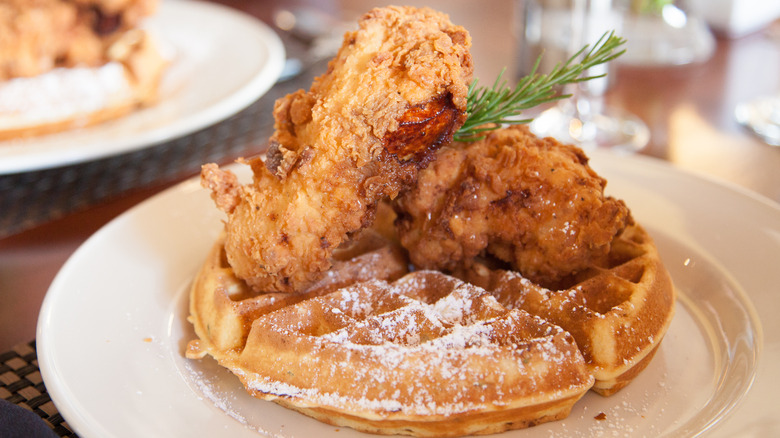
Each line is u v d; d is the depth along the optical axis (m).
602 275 0.45
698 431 0.40
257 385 0.42
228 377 0.44
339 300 0.44
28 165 0.55
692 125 0.66
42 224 0.54
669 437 0.41
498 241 0.46
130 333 0.45
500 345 0.42
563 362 0.41
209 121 0.60
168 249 0.50
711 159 0.62
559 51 0.69
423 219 0.45
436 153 0.45
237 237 0.44
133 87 0.65
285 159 0.43
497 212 0.45
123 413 0.41
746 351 0.43
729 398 0.42
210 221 0.51
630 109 0.69
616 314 0.42
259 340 0.42
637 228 0.48
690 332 0.46
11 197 0.57
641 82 0.75
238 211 0.44
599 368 0.42
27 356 0.45
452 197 0.45
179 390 0.43
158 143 0.59
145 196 0.57
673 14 0.80
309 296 0.45
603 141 0.64
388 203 0.47
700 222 0.50
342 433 0.41
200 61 0.73
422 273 0.45
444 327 0.43
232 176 0.45
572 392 0.41
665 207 0.51
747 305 0.45
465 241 0.45
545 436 0.41
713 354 0.45
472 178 0.45
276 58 0.69
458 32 0.44
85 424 0.40
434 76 0.42
